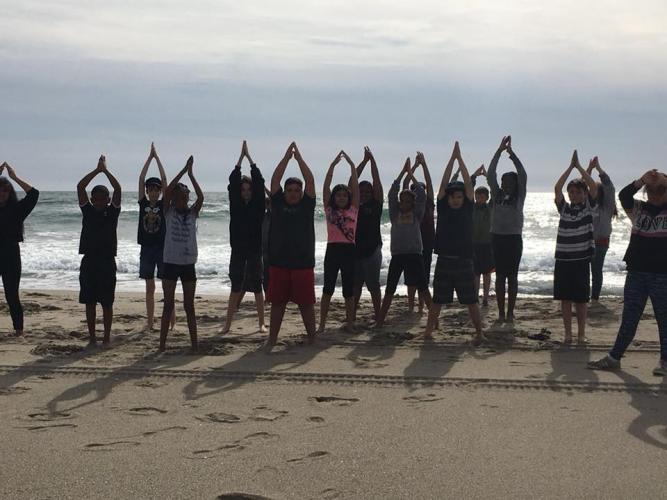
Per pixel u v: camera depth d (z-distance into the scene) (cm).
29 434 527
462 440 514
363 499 430
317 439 516
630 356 746
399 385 643
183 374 679
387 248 2130
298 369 695
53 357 744
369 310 1050
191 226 768
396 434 525
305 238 785
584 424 544
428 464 474
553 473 461
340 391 627
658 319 673
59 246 2225
